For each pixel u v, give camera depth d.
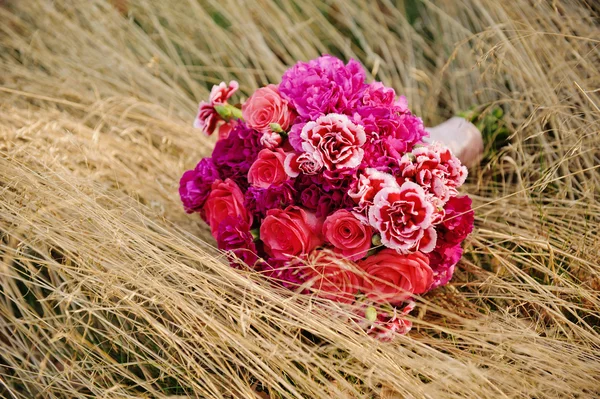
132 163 1.08
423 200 0.82
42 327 0.91
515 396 0.85
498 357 0.86
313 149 0.84
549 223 0.98
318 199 0.86
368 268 0.85
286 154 0.86
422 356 0.87
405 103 0.90
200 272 0.87
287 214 0.85
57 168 1.01
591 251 0.95
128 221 0.93
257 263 0.89
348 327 0.85
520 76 1.08
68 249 0.90
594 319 0.93
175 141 1.11
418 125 0.88
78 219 0.94
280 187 0.86
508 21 1.12
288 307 0.85
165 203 1.04
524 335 0.87
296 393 0.82
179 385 0.89
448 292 0.94
